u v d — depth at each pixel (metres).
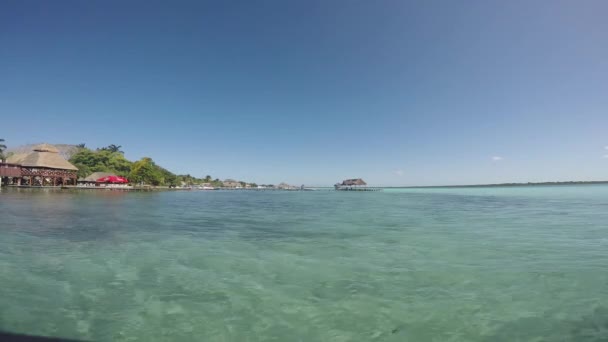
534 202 36.09
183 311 5.24
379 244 10.88
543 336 4.44
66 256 8.73
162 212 22.28
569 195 53.88
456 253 9.47
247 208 28.89
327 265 8.12
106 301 5.62
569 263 8.22
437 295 5.98
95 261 8.26
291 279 6.93
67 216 17.62
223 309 5.34
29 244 10.20
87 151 93.94
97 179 73.62
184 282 6.69
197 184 139.88
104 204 27.12
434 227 15.25
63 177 62.72
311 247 10.38
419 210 26.23
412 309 5.34
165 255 9.09
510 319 4.96
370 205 33.69
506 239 11.75
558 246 10.47
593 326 4.72
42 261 8.16
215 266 7.98
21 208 20.97
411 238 12.01
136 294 5.96
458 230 14.20
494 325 4.77
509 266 7.94
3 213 18.12
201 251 9.70
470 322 4.86
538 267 7.85
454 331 4.59
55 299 5.66
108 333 4.49
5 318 4.88
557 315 5.10
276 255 9.21
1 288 6.16
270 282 6.72
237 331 4.59
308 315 5.12
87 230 13.16
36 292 5.98
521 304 5.54
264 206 31.98
